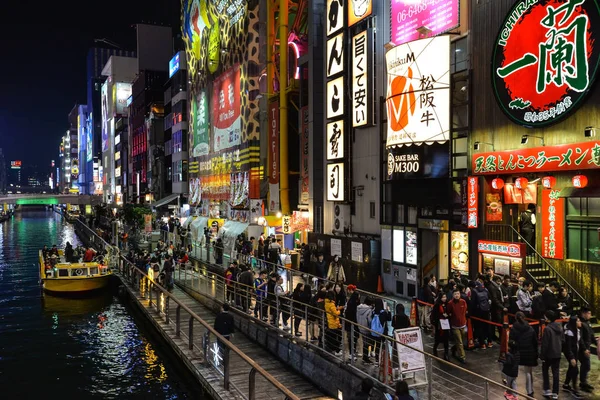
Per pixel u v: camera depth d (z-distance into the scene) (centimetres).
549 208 1777
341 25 2850
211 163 5841
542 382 1264
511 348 1146
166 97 8338
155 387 1898
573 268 1695
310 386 1562
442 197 2153
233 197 5034
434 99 2139
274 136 4031
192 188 6656
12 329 2775
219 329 1719
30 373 2075
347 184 2834
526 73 1777
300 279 2811
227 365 1512
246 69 4709
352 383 1370
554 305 1409
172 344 2089
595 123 1571
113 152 14438
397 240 2398
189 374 1881
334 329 1564
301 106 3541
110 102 14962
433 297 1730
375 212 2630
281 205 3912
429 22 2241
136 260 3819
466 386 1254
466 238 2003
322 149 3234
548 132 1725
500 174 1898
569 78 1633
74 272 3719
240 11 4878
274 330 1895
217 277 3016
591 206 1675
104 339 2569
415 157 2214
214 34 5681
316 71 3247
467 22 2059
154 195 8775
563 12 1655
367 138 2703
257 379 1612
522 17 1794
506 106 1856
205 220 5044
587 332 1200
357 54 2702
